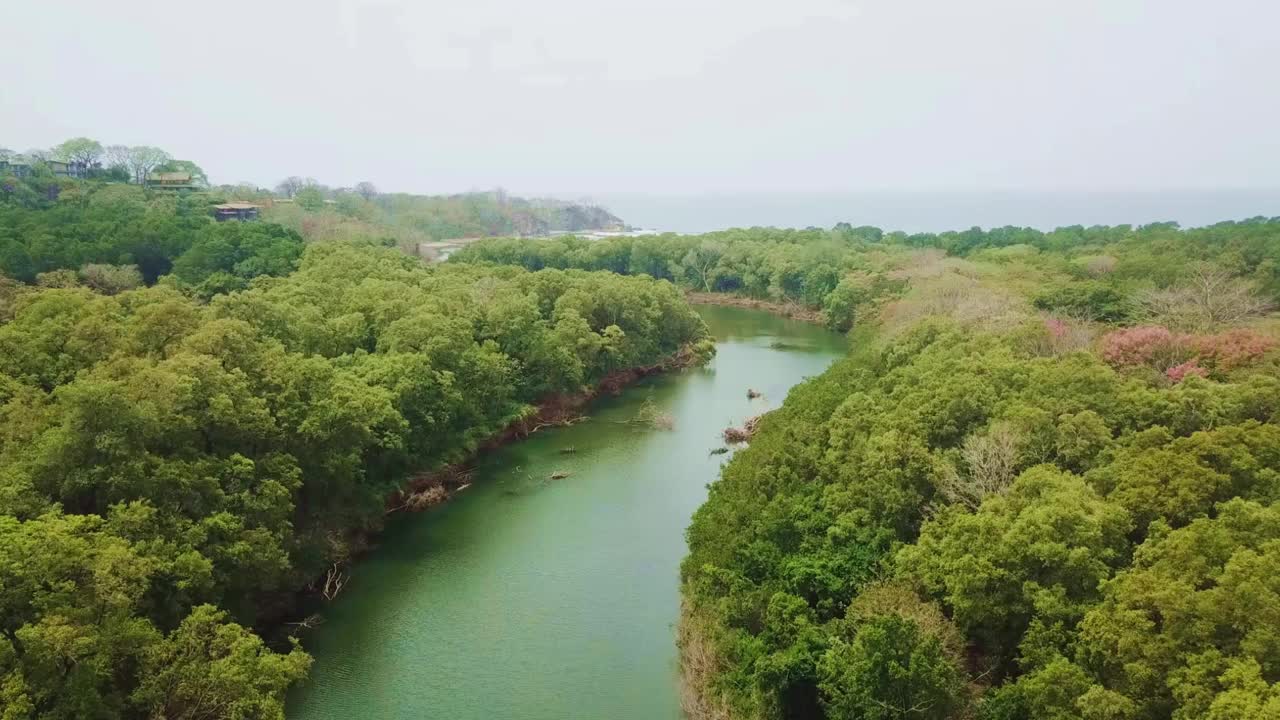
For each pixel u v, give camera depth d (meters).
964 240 185.62
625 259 195.62
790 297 172.38
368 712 42.12
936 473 45.12
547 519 65.56
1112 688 29.75
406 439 68.06
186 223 126.38
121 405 41.50
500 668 45.97
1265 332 58.03
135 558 35.72
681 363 120.56
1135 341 58.41
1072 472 43.72
